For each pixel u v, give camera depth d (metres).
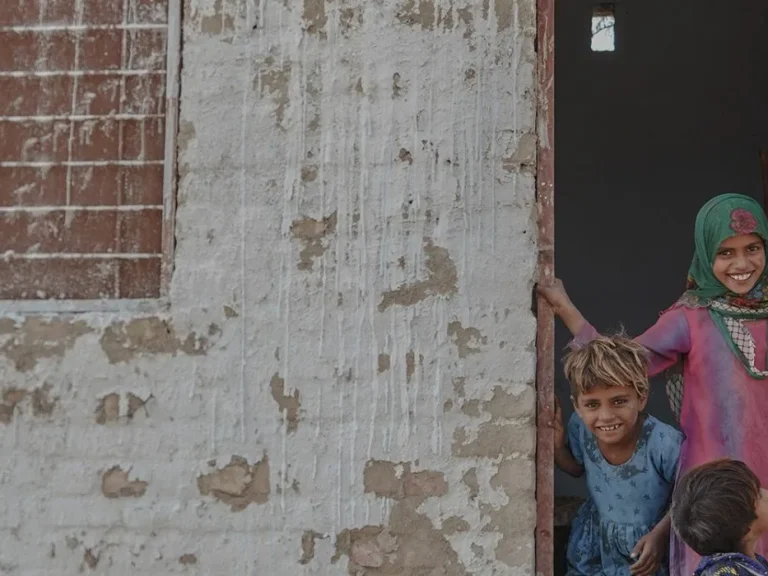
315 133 2.82
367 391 2.75
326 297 2.78
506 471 2.71
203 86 2.85
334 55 2.84
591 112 6.78
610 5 6.72
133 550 2.74
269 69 2.85
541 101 2.83
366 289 2.77
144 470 2.76
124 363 2.78
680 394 3.03
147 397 2.77
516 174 2.79
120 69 2.95
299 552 2.72
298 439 2.74
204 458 2.75
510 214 2.78
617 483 2.87
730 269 2.86
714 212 2.88
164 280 2.82
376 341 2.76
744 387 2.82
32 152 2.95
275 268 2.79
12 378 2.79
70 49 2.97
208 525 2.73
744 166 6.64
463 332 2.75
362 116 2.82
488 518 2.70
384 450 2.73
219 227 2.81
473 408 2.73
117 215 2.91
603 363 2.74
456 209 2.78
